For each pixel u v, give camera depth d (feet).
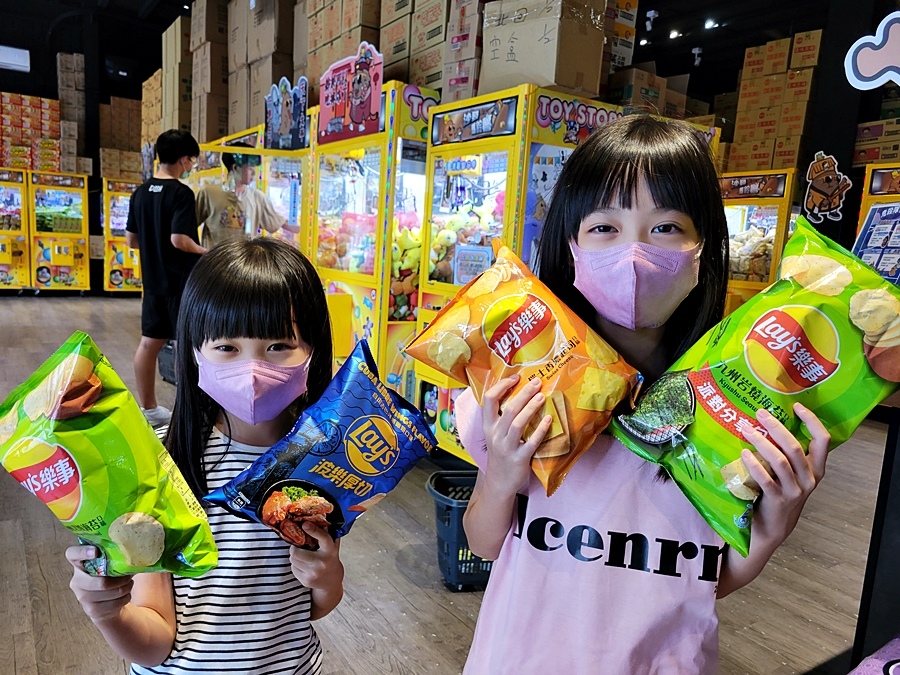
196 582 3.08
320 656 3.51
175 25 20.99
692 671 2.67
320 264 13.84
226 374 2.92
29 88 34.53
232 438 3.31
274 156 14.98
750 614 7.70
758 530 2.58
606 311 2.81
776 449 2.31
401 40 12.25
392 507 9.90
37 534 8.54
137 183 33.78
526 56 8.89
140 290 34.55
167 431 3.33
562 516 2.80
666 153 2.64
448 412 10.74
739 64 34.42
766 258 20.72
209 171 17.43
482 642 3.02
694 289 2.92
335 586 3.22
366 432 2.64
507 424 2.49
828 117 18.66
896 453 5.16
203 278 3.01
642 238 2.66
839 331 2.37
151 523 2.18
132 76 36.09
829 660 6.87
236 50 18.04
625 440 2.57
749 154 24.07
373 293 11.72
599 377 2.50
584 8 8.71
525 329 2.56
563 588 2.76
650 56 33.78
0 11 32.73
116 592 2.38
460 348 2.57
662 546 2.70
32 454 2.07
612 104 9.48
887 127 17.83
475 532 3.04
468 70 10.23
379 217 11.28
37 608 6.83
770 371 2.37
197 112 19.85
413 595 7.46
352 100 11.96
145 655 2.80
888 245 5.12
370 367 2.75
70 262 32.53
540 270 3.13
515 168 8.79
